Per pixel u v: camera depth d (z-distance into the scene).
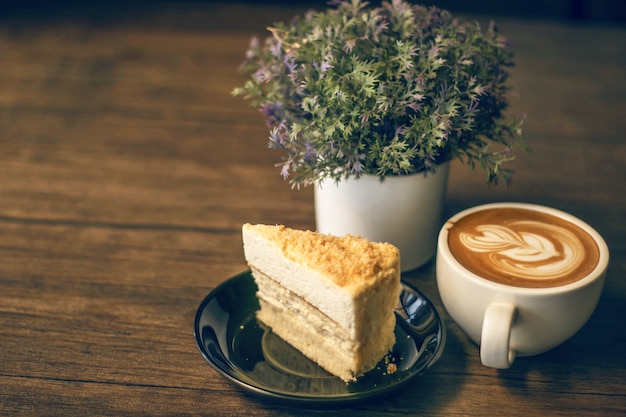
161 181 0.81
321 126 0.61
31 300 0.66
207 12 1.25
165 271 0.69
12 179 0.82
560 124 0.89
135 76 1.02
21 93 0.98
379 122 0.62
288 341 0.61
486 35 0.67
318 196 0.66
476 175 0.80
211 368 0.60
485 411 0.56
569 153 0.84
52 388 0.58
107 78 1.02
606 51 1.07
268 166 0.84
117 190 0.80
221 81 1.01
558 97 0.95
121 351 0.61
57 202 0.78
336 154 0.61
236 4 1.28
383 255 0.59
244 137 0.89
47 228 0.74
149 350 0.61
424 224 0.65
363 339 0.57
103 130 0.91
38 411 0.56
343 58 0.62
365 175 0.62
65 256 0.71
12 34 1.16
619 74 1.00
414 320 0.62
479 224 0.62
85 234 0.74
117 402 0.57
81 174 0.83
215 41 1.13
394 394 0.57
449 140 0.63
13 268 0.69
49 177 0.82
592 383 0.58
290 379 0.58
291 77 0.64
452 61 0.63
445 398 0.57
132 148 0.87
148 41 1.13
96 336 0.62
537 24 1.16
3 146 0.87
